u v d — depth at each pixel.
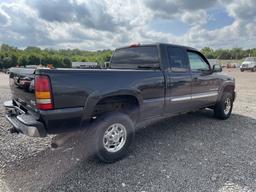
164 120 5.68
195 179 2.88
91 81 3.06
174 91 4.26
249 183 2.79
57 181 2.84
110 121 3.25
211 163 3.32
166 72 4.12
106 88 3.21
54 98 2.75
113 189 2.67
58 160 3.40
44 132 2.80
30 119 2.90
